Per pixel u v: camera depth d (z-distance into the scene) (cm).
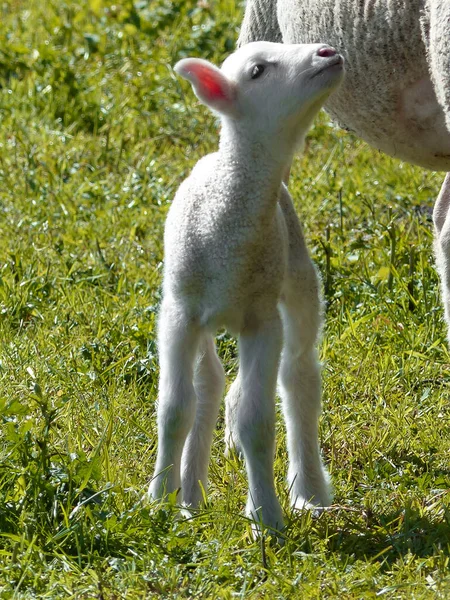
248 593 1284
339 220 2486
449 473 1653
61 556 1327
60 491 1434
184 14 3691
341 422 1762
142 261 2300
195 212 1434
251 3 1972
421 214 2498
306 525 1442
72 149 2852
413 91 1731
